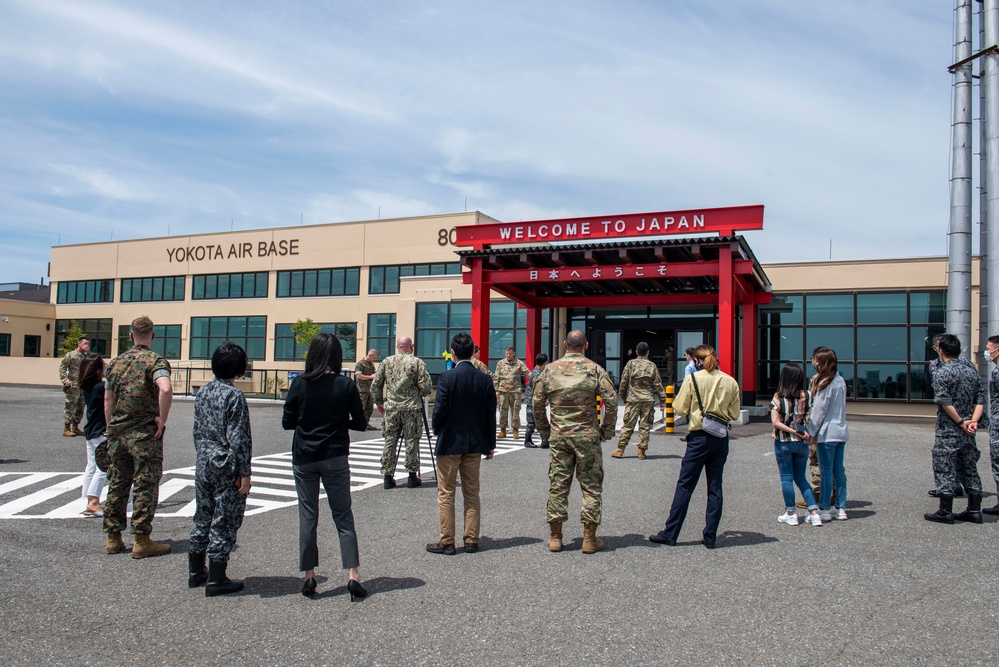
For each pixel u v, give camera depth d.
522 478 9.91
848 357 23.66
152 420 6.09
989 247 17.36
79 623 4.52
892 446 13.70
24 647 4.15
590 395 6.14
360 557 6.01
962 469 7.32
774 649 4.09
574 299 24.17
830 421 7.22
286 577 5.46
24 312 43.41
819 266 24.06
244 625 4.48
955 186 18.81
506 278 19.42
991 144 17.45
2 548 6.31
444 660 3.96
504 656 4.01
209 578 5.04
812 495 7.14
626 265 18.23
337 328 36.22
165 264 41.19
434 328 28.31
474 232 19.28
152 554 6.06
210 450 5.11
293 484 9.60
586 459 6.09
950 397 7.15
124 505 6.16
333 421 5.08
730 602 4.86
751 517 7.48
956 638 4.24
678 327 24.20
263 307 38.12
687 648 4.10
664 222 17.58
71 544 6.45
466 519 6.19
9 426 16.70
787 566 5.69
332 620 4.56
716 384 6.30
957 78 18.89
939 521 7.21
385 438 9.39
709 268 17.45
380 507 8.09
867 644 4.15
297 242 37.47
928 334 22.80
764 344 24.56
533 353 24.36
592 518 6.05
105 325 43.16
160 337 41.06
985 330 18.22
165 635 4.33
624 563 5.79
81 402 14.93
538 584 5.27
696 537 6.65
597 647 4.12
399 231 35.19
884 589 5.12
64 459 11.59
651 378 12.04
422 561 5.88
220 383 5.23
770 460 11.68
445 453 6.06
